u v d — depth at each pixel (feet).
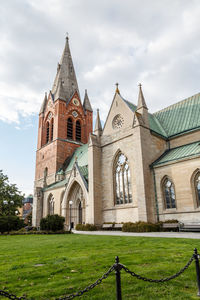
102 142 131.34
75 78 245.65
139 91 118.42
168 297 21.03
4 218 122.21
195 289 23.18
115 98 129.49
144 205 95.91
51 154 204.03
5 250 50.65
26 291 23.08
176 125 120.57
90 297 21.35
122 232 93.50
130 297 21.12
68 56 250.98
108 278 26.58
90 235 83.10
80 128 224.33
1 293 17.53
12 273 29.50
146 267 30.19
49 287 23.99
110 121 129.49
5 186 192.03
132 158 111.55
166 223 88.99
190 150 97.50
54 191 172.86
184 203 88.84
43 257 39.86
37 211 180.55
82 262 34.22
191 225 80.64
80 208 145.89
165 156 107.24
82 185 133.28
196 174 88.38
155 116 138.82
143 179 98.99
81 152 190.29
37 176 215.92
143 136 106.32
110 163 123.54
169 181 96.37
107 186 122.42
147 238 61.87
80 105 228.84
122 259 35.06
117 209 113.50
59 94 215.31
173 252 39.40
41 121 233.55
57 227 109.91
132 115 116.47
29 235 98.22
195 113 116.26
